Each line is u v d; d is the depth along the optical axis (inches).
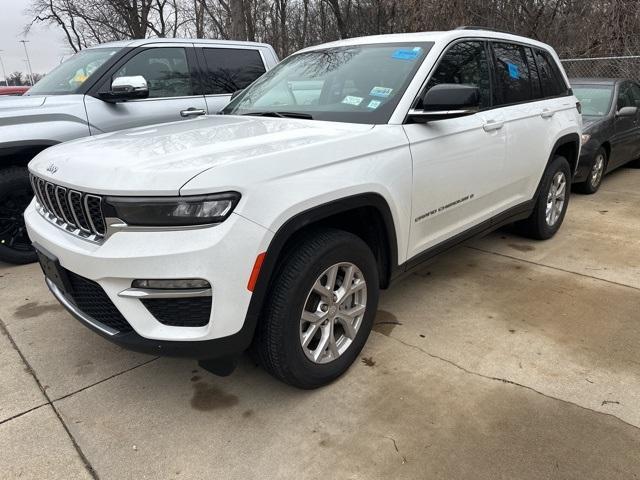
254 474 86.1
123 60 205.0
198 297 83.4
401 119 116.6
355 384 108.9
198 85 227.3
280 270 94.3
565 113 186.4
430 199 124.5
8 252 179.5
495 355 118.4
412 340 125.7
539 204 184.2
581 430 93.7
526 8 478.9
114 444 93.7
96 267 85.7
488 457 87.9
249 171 85.8
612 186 288.8
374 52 137.2
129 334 88.7
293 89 141.2
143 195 81.4
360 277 109.2
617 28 430.6
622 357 116.5
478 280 160.6
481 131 139.2
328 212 96.7
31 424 99.2
